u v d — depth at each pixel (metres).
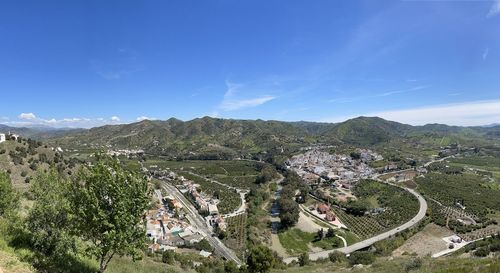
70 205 21.84
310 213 174.25
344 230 150.62
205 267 76.50
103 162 22.36
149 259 61.44
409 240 134.12
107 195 21.73
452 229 144.00
